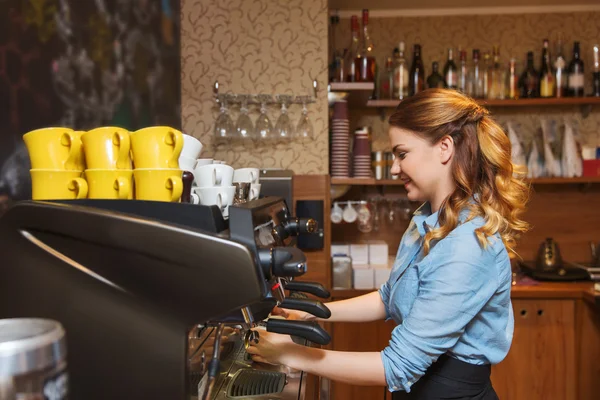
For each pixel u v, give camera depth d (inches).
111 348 33.1
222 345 58.4
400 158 54.1
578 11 132.0
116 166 38.5
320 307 47.5
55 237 33.8
